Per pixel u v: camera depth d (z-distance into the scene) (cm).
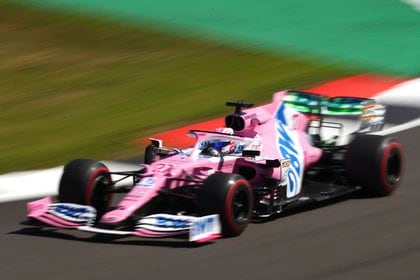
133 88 6419
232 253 3005
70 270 2880
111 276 2803
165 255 2995
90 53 7206
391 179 3769
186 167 3316
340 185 3788
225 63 6894
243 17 7894
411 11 7988
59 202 3400
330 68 6656
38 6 8288
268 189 3388
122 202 3173
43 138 5334
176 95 6203
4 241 3253
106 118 5716
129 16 7988
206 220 3056
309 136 3853
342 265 2880
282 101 3831
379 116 4094
